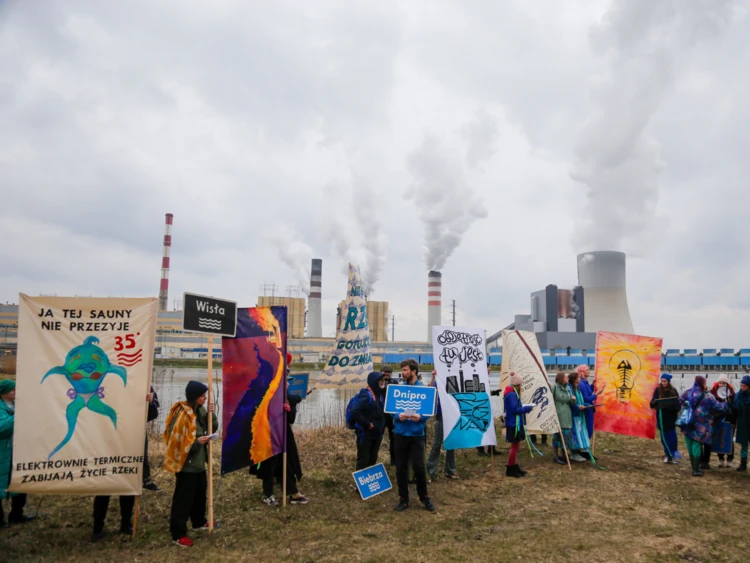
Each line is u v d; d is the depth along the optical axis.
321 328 104.19
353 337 11.20
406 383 7.24
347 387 10.99
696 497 7.50
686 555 5.34
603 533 5.98
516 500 7.32
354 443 11.43
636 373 10.39
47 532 5.91
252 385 6.70
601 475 8.79
